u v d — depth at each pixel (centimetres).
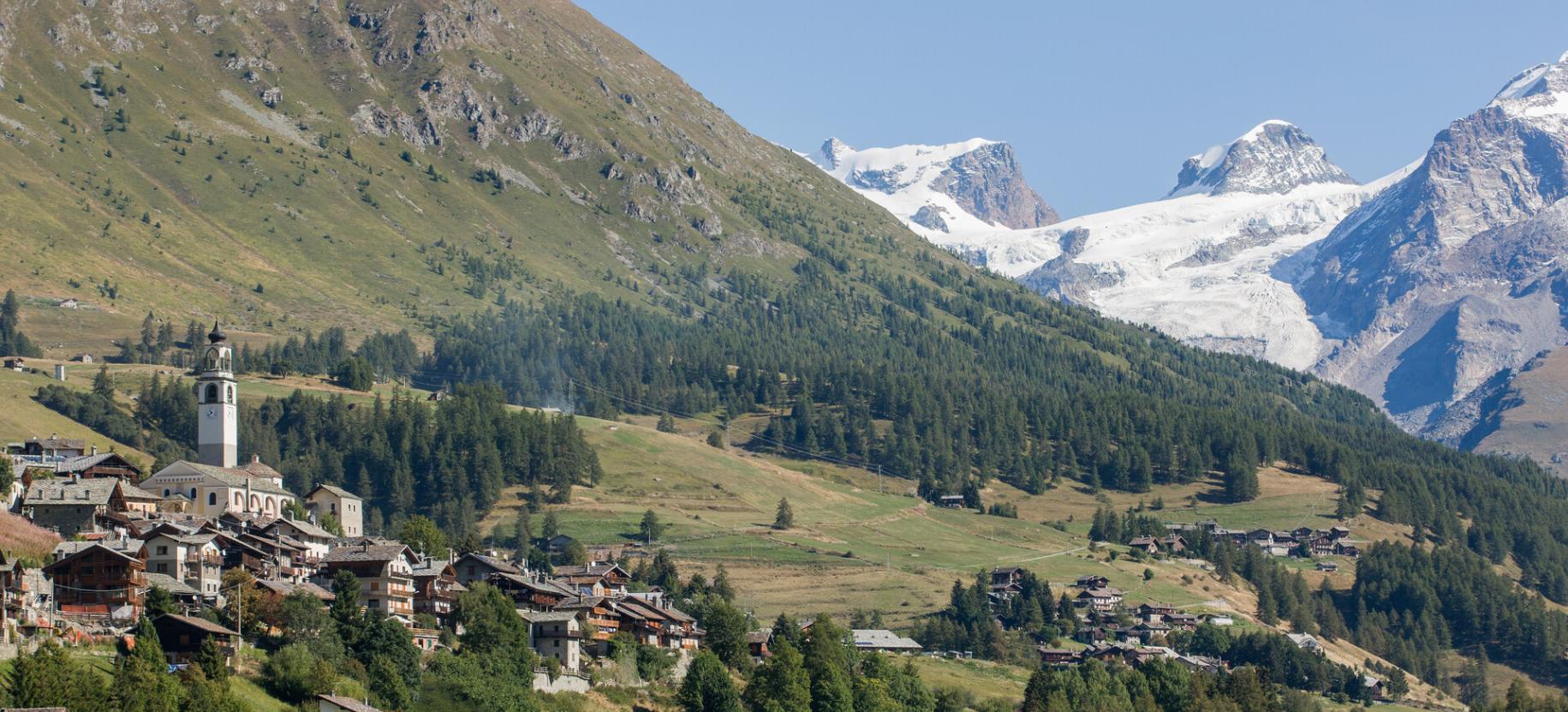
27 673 16162
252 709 18425
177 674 18325
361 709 19600
